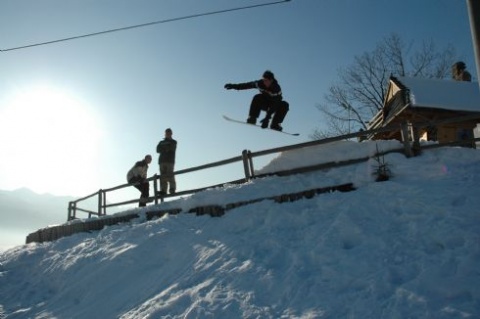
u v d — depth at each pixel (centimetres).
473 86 1605
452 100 1526
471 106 1501
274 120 1028
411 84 1658
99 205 1540
